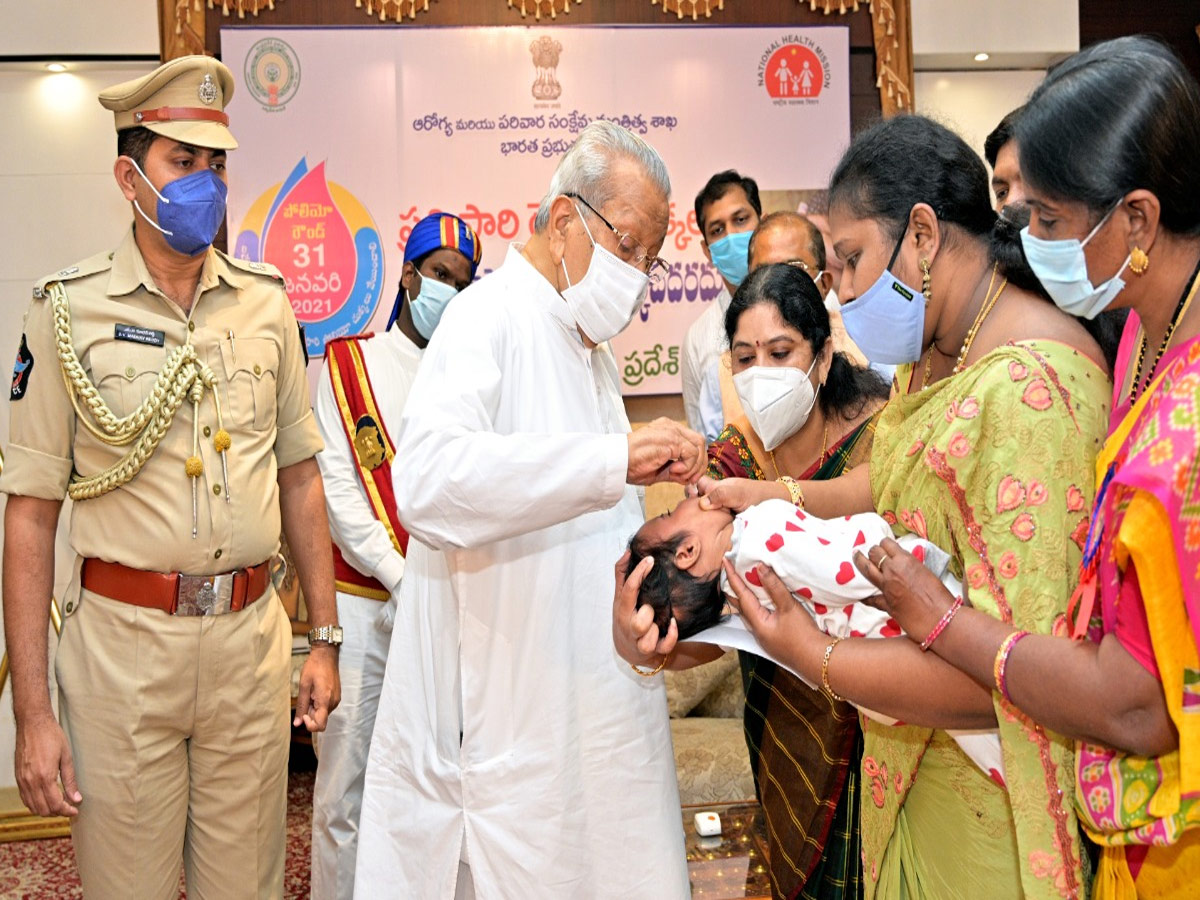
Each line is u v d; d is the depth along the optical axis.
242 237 4.41
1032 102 1.22
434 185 4.47
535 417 1.82
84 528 2.01
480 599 1.79
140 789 1.98
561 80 4.51
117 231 4.47
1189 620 1.10
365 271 4.46
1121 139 1.14
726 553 1.62
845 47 4.60
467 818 1.78
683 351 4.01
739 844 3.19
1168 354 1.20
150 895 2.02
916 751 1.58
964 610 1.31
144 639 1.97
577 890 1.80
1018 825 1.35
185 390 1.99
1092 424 1.34
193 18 4.29
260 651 2.09
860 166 1.50
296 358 2.28
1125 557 1.15
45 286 2.00
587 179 1.79
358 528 2.88
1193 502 1.08
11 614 1.95
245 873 2.12
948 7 4.62
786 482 1.86
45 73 4.42
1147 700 1.14
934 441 1.42
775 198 4.61
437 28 4.44
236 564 2.05
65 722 2.00
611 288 1.81
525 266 1.88
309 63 4.41
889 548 1.36
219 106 2.06
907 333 1.52
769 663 2.11
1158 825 1.19
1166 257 1.20
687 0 4.54
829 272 3.17
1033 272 1.43
